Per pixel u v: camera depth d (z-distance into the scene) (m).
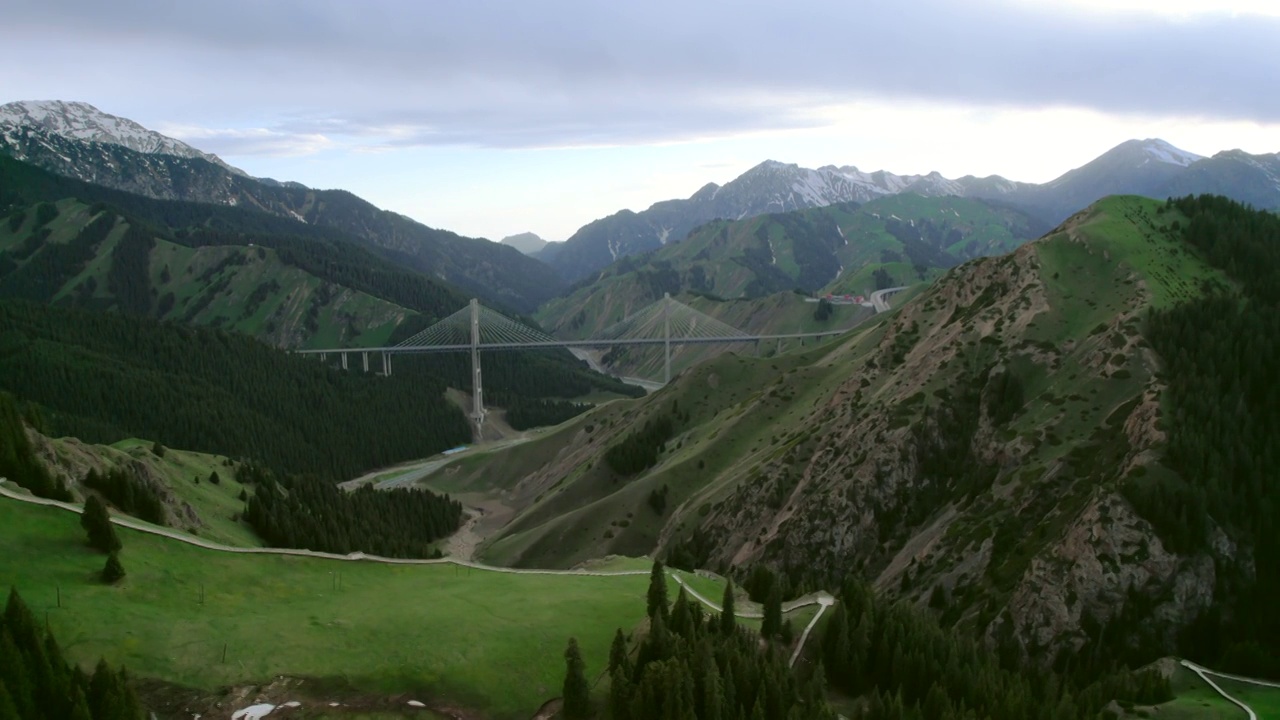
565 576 97.56
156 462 139.25
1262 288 139.88
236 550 87.31
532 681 70.25
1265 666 91.75
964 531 123.44
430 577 93.00
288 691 63.97
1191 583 99.88
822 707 67.38
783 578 107.81
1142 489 105.50
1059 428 127.38
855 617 87.31
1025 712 76.06
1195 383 116.75
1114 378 128.88
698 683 65.50
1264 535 102.75
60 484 86.12
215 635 69.38
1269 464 108.19
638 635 75.94
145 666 63.66
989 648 102.56
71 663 61.50
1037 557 107.31
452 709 65.38
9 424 89.81
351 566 91.88
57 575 73.00
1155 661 94.00
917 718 72.06
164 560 80.88
